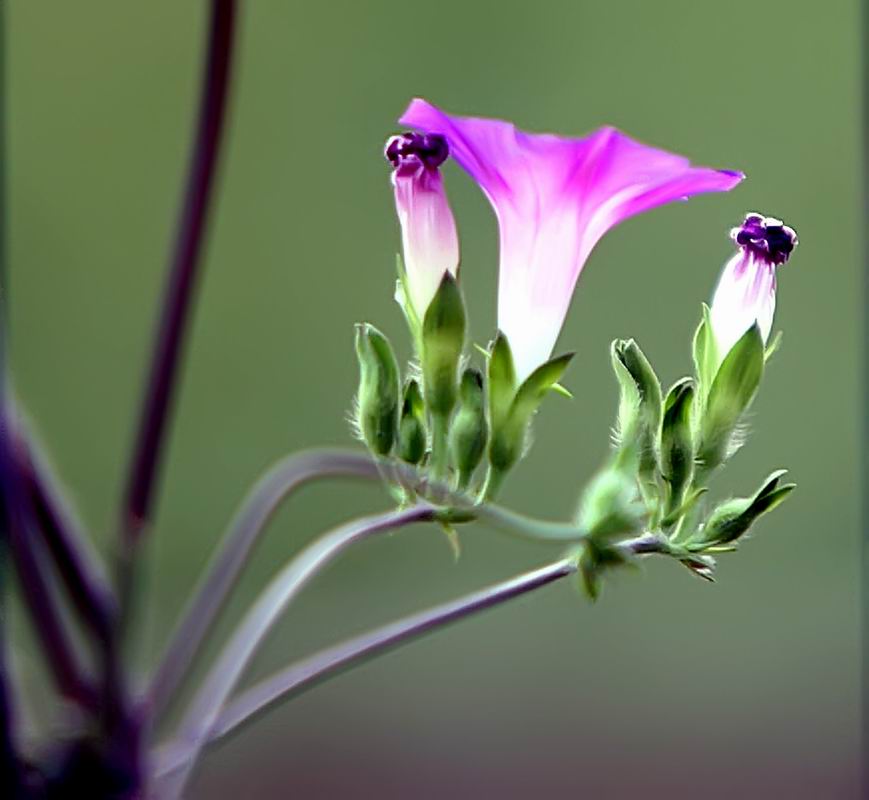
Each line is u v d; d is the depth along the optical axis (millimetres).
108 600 269
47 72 607
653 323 619
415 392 283
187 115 611
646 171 288
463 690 614
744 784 610
